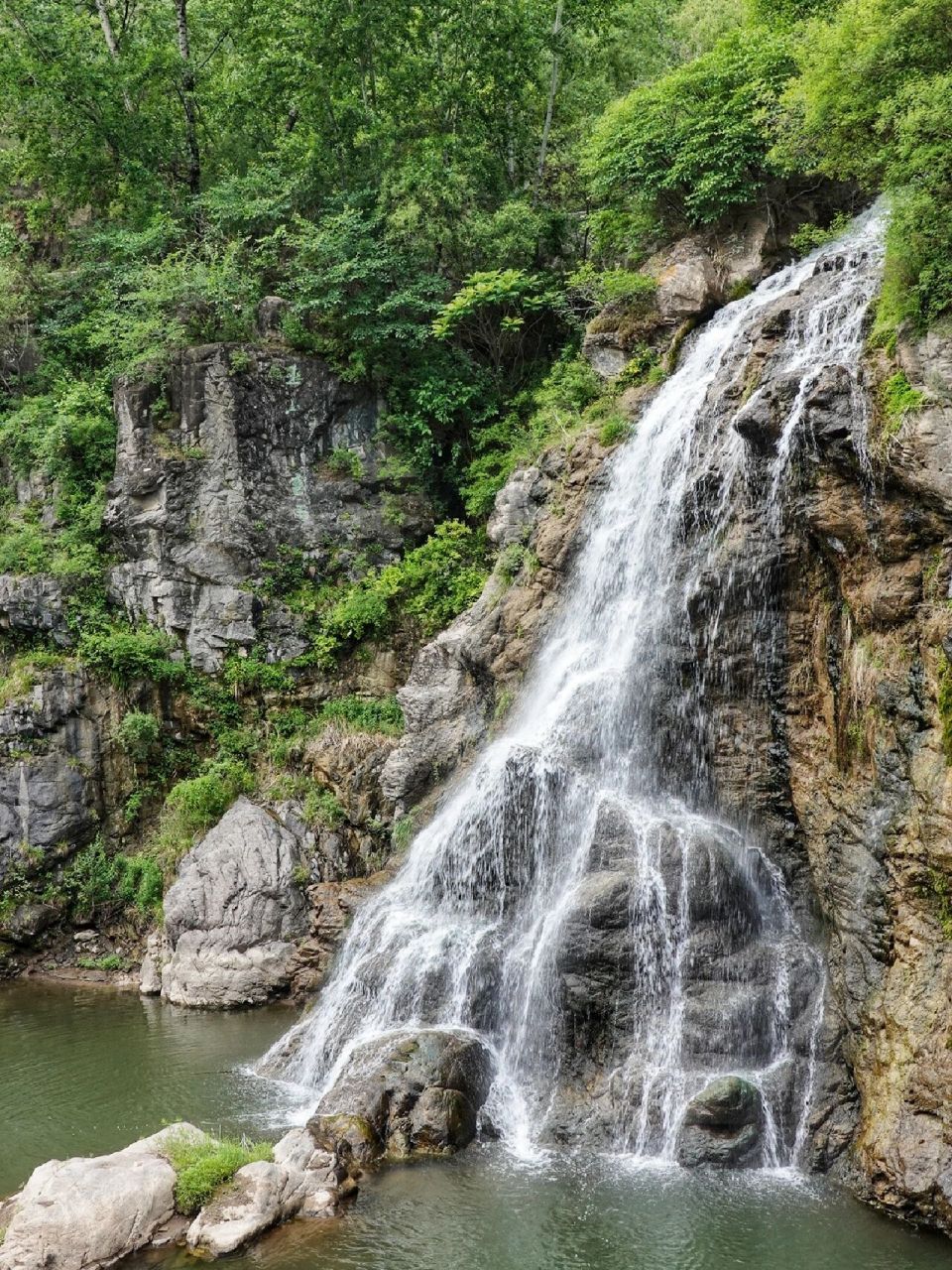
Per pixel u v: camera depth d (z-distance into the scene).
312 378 27.52
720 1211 11.47
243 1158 12.09
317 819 23.08
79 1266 10.48
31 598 25.84
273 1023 19.08
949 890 11.72
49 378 30.52
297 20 30.55
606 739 17.31
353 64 31.58
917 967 11.95
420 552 26.86
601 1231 11.10
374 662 26.58
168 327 27.31
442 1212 11.58
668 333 23.16
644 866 14.71
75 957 23.72
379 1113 13.39
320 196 31.05
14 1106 14.96
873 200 22.89
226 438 26.64
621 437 20.91
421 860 18.17
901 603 12.98
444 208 28.70
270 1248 10.90
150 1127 14.03
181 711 26.20
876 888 12.82
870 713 13.43
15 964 23.44
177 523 26.42
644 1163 12.69
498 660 20.84
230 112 34.44
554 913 15.09
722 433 17.30
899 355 13.41
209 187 33.56
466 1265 10.51
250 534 26.58
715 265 23.09
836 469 14.09
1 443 29.28
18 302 30.83
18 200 34.72
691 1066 13.31
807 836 14.77
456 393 27.84
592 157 25.25
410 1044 14.17
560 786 16.88
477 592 25.56
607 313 24.25
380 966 16.14
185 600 26.39
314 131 31.48
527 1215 11.47
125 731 25.00
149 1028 18.89
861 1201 11.69
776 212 23.08
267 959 20.72
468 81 31.73
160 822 25.28
